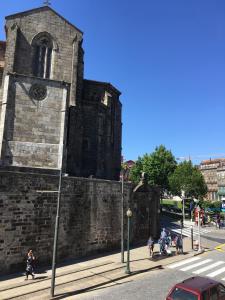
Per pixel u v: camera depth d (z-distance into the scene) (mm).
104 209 29141
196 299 13055
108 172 43594
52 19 38969
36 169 25844
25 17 37906
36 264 23375
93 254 27766
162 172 71875
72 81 38562
